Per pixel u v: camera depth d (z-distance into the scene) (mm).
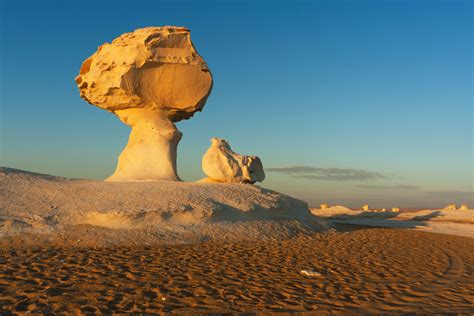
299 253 11102
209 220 13398
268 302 6102
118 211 12195
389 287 7312
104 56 19797
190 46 20156
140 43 19281
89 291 6410
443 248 13336
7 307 5500
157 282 7137
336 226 20734
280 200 16516
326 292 6828
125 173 19688
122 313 5387
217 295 6426
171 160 20016
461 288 7379
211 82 20562
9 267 7938
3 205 12336
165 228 12352
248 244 12352
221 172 18250
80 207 12617
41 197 13391
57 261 8648
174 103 20562
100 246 10648
